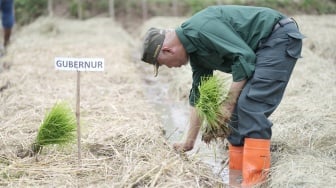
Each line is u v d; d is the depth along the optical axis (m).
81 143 4.20
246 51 3.62
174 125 5.46
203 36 3.64
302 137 4.40
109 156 4.09
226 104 3.77
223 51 3.63
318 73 6.29
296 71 6.35
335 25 9.62
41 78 6.52
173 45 3.74
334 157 4.07
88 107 5.29
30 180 3.65
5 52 8.69
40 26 10.19
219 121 3.77
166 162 3.87
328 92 5.46
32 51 8.24
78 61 3.80
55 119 3.91
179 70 7.12
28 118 4.91
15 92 5.89
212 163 4.42
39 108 5.22
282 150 4.27
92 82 6.36
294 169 3.79
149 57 3.80
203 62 3.88
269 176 3.85
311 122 4.62
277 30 3.74
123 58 7.81
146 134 4.45
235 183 3.98
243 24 3.72
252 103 3.72
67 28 10.42
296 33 3.75
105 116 4.99
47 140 3.94
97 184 3.62
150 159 3.96
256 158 3.81
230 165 4.15
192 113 4.06
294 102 5.15
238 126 3.84
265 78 3.69
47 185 3.59
